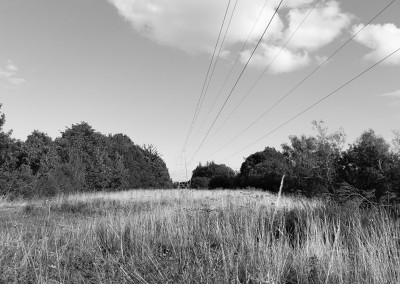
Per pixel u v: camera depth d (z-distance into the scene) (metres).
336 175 20.66
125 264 7.03
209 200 16.67
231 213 10.26
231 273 5.52
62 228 10.47
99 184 39.41
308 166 23.52
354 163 19.36
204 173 70.25
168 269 6.07
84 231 10.48
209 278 5.35
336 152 22.59
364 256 5.76
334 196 13.15
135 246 8.52
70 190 29.75
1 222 11.48
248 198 14.24
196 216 10.68
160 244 9.02
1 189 26.31
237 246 6.82
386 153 18.88
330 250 6.21
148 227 10.45
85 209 19.77
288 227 8.31
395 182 16.55
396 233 6.66
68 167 34.31
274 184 34.84
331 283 5.38
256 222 8.17
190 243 8.05
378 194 16.33
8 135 32.69
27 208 16.91
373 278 5.26
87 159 41.47
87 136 53.91
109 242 9.31
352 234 6.97
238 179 48.84
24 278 6.45
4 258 7.30
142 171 51.06
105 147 53.38
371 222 7.53
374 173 17.34
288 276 5.70
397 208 9.19
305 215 8.86
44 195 25.27
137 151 54.59
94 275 6.49
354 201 10.33
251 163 49.16
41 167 35.34
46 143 40.16
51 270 6.82
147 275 6.02
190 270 5.76
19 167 33.59
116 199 23.78
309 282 5.48
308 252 6.25
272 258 5.80
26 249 7.65
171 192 24.55
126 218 11.61
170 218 10.55
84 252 8.45
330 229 7.50
